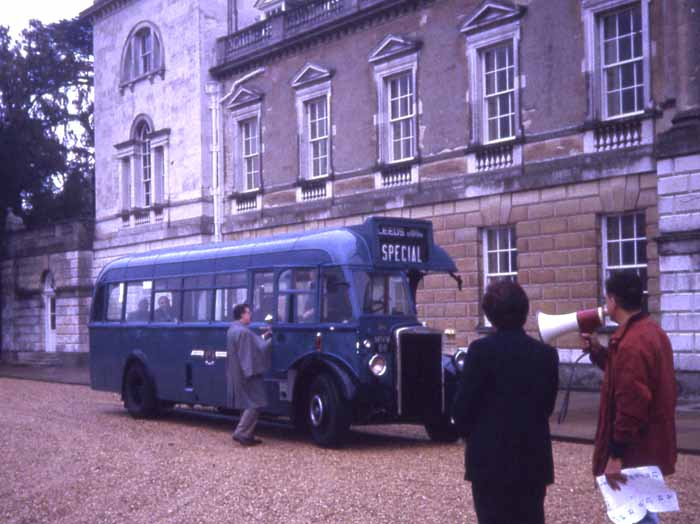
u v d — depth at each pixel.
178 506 9.47
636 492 5.54
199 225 33.12
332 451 13.45
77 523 8.80
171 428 16.80
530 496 5.67
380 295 13.98
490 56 23.70
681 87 18.64
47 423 17.52
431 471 11.40
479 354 5.75
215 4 33.91
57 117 44.91
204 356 16.75
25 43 44.16
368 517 8.73
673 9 19.17
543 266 22.00
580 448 13.21
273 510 9.16
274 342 15.07
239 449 13.74
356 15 27.09
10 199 44.88
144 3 36.59
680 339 18.47
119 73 38.16
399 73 26.11
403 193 25.61
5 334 45.38
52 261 41.00
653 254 19.70
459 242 24.05
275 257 15.39
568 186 21.47
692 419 15.77
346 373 13.51
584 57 21.11
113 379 19.55
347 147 27.73
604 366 6.29
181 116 34.31
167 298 18.14
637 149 20.05
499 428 5.65
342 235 14.28
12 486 10.80
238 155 32.66
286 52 30.23
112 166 38.59
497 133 23.52
